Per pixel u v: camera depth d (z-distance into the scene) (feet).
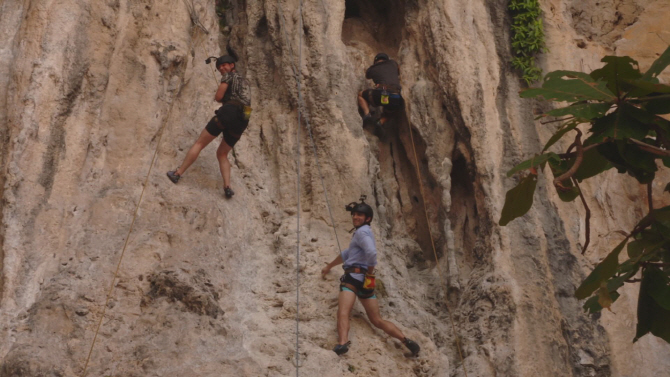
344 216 31.50
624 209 35.88
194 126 32.19
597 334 30.35
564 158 15.66
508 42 37.24
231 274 27.71
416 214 35.76
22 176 26.32
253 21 36.73
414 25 38.04
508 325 29.50
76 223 26.71
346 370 25.77
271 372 24.36
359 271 26.71
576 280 31.58
